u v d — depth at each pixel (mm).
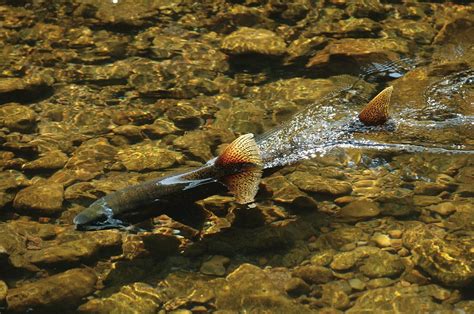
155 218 7082
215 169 7070
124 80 9891
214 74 9984
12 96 9328
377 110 8391
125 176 7773
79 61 10383
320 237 6738
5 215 7109
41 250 6496
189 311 5863
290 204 7250
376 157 7988
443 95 9070
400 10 11602
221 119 8898
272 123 8758
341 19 11336
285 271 6305
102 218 6602
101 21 11500
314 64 10047
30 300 5836
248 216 7078
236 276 6188
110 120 8906
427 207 7141
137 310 5867
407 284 6102
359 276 6223
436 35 10727
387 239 6672
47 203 7156
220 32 11133
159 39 10953
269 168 7738
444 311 5789
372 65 9922
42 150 8266
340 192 7410
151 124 8805
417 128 8453
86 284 6070
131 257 6512
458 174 7668
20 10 11898
